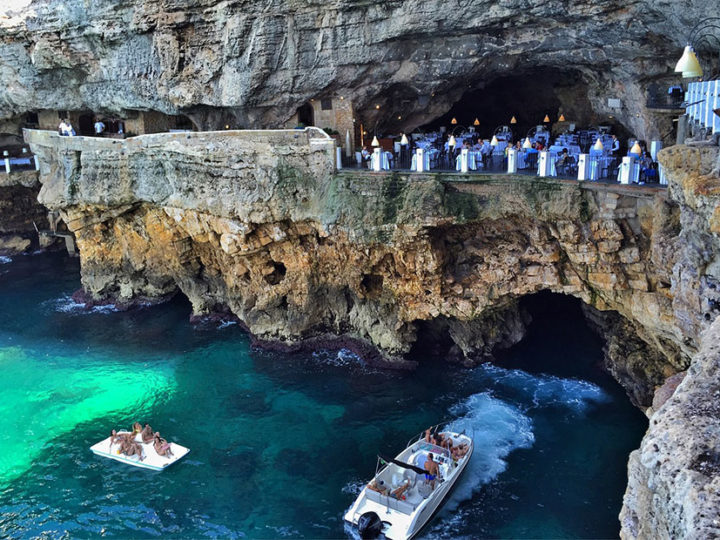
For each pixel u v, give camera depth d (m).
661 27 19.81
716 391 7.17
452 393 24.94
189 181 27.83
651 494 7.03
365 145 29.59
